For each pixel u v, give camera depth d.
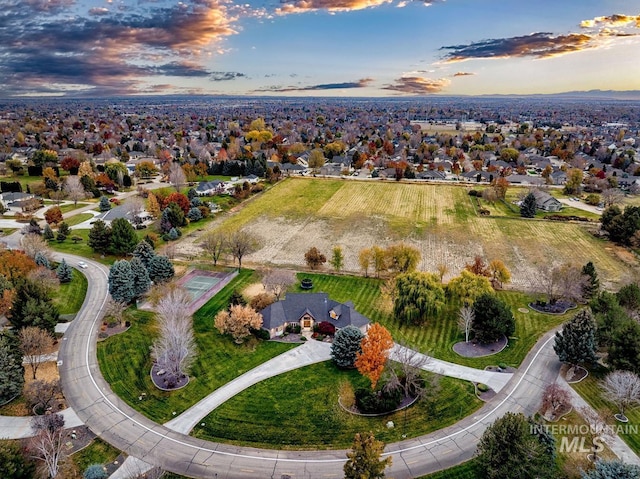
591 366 68.50
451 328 80.81
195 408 59.94
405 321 82.75
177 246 121.56
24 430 55.03
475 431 55.97
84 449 52.50
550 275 97.94
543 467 45.19
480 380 65.56
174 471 50.06
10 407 58.91
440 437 55.16
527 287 98.06
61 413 58.22
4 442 46.12
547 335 77.56
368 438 44.38
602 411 58.62
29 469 46.66
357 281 100.00
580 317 66.06
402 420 58.16
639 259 113.25
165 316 71.00
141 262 91.38
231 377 66.31
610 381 58.50
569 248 121.56
